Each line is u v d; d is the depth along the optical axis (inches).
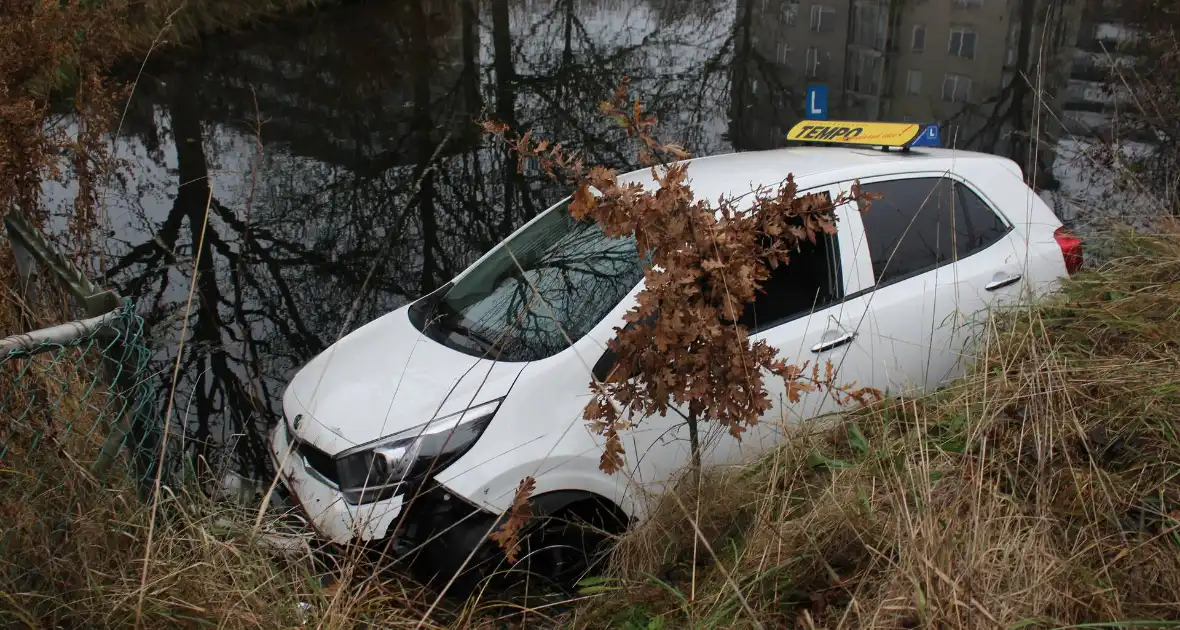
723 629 98.0
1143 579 96.5
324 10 738.2
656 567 118.9
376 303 250.7
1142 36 700.7
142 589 95.1
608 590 117.1
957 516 102.3
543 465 124.0
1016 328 148.2
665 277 103.7
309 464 132.8
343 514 122.8
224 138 413.1
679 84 601.6
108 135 395.5
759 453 135.9
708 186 146.1
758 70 673.0
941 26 1000.2
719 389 108.8
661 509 124.0
